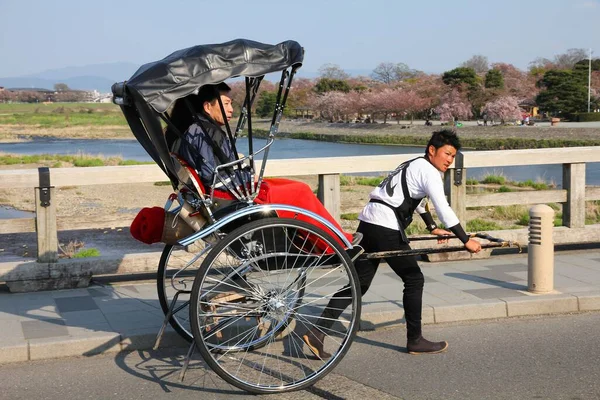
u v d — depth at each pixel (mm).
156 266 6777
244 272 4598
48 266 6469
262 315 4559
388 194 4789
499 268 7305
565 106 62938
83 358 4914
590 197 8281
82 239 11406
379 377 4504
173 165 4211
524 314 5922
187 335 5062
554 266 7328
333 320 4746
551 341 5227
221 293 4477
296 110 86438
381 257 4602
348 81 98500
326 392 4262
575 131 46219
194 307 4055
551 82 64312
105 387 4363
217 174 4316
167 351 5070
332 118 75500
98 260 6609
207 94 4543
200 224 4492
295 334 4988
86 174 6461
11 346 4797
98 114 136500
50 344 4871
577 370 4602
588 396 4160
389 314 5648
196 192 4344
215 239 4484
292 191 4496
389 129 61469
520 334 5410
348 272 4375
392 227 4754
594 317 5879
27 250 10672
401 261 4840
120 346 5035
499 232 8023
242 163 4465
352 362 4805
